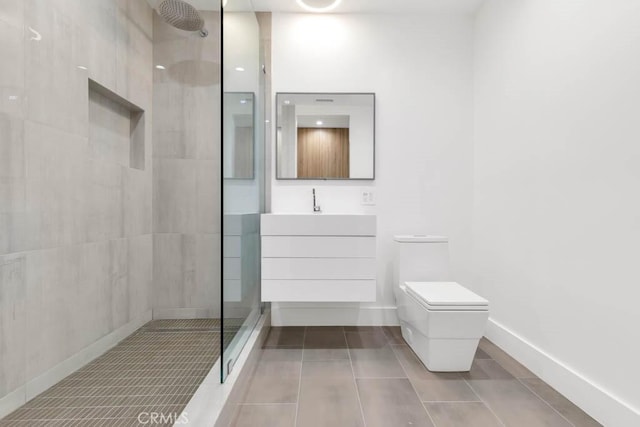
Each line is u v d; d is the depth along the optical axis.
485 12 2.38
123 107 2.33
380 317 2.55
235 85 1.62
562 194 1.62
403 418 1.37
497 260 2.21
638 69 1.23
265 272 2.11
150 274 2.52
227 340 1.46
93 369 1.74
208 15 2.52
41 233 1.51
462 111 2.56
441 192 2.56
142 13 2.39
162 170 2.55
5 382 1.32
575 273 1.52
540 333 1.76
